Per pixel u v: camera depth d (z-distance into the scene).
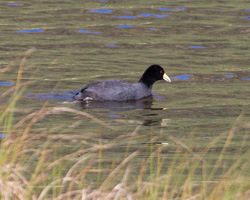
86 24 31.19
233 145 13.57
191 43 27.44
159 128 14.89
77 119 15.32
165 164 11.82
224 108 17.14
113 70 21.88
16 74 20.45
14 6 35.88
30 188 8.52
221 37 28.89
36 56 23.88
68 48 25.69
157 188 8.84
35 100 16.86
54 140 12.98
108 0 38.56
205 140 13.94
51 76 20.41
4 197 7.91
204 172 11.06
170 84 20.41
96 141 13.45
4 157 8.66
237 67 23.05
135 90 18.22
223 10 35.81
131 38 28.30
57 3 37.28
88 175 10.65
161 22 32.22
